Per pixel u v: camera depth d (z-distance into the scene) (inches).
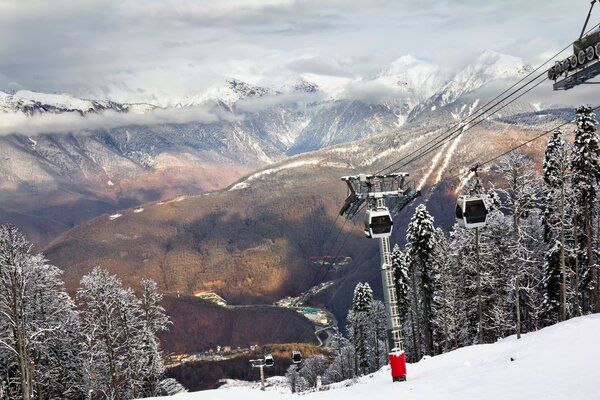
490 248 2343.8
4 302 1722.4
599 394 591.2
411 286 3161.9
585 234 2224.4
